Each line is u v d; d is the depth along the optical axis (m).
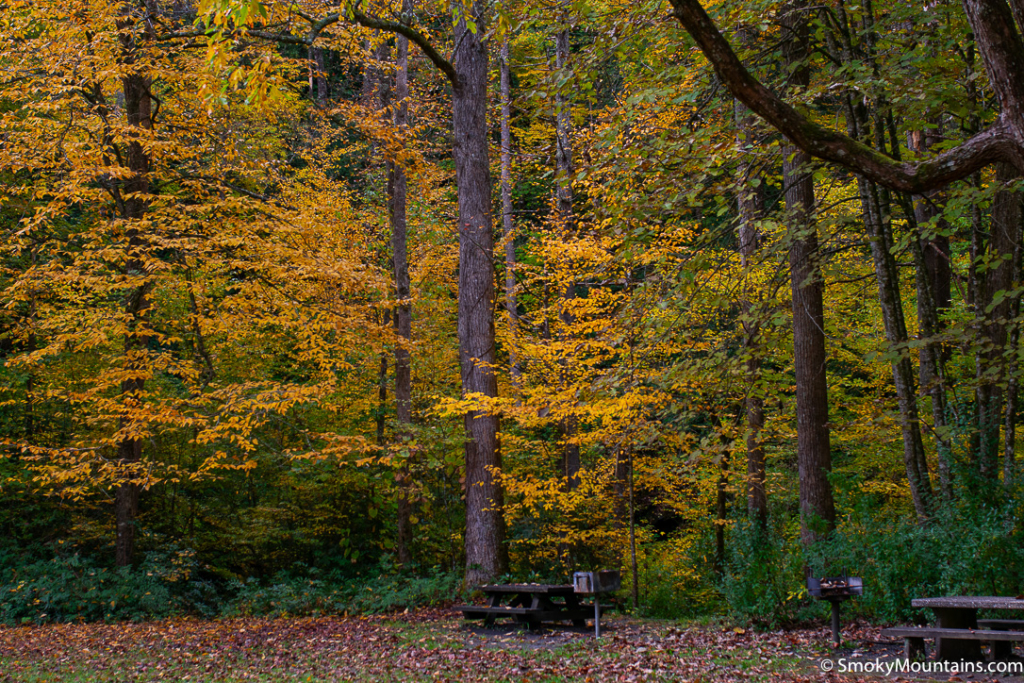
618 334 9.78
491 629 10.02
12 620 11.94
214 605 14.63
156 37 12.80
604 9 9.07
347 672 7.57
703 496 14.01
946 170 4.71
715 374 9.91
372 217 16.92
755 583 9.03
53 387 15.36
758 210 9.78
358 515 17.45
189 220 12.70
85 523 14.73
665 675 6.50
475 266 13.70
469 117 13.98
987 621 6.78
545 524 13.99
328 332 15.40
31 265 14.48
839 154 4.97
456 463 15.83
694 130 8.16
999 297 7.25
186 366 13.05
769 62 8.98
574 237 12.49
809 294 10.30
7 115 11.74
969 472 8.14
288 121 18.89
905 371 9.34
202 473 14.57
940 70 8.00
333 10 11.33
